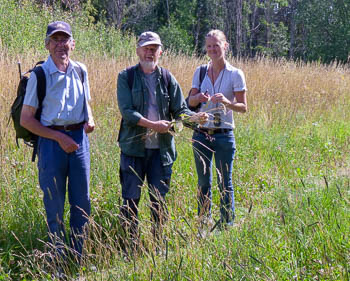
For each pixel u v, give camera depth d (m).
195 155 4.89
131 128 4.31
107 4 45.75
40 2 23.70
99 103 8.79
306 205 4.43
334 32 41.88
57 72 3.91
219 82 4.89
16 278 3.90
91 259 3.89
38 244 4.36
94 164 5.57
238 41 45.00
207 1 48.22
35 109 3.91
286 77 12.45
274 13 53.06
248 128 8.08
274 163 6.95
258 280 3.25
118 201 4.77
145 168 4.45
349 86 13.19
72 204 4.11
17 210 4.72
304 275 3.41
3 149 5.80
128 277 3.38
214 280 3.31
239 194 5.82
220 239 3.82
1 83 8.20
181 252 3.57
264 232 3.94
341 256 3.52
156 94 4.33
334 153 7.61
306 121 9.55
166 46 41.66
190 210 4.62
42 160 3.96
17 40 16.02
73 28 19.77
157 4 49.88
